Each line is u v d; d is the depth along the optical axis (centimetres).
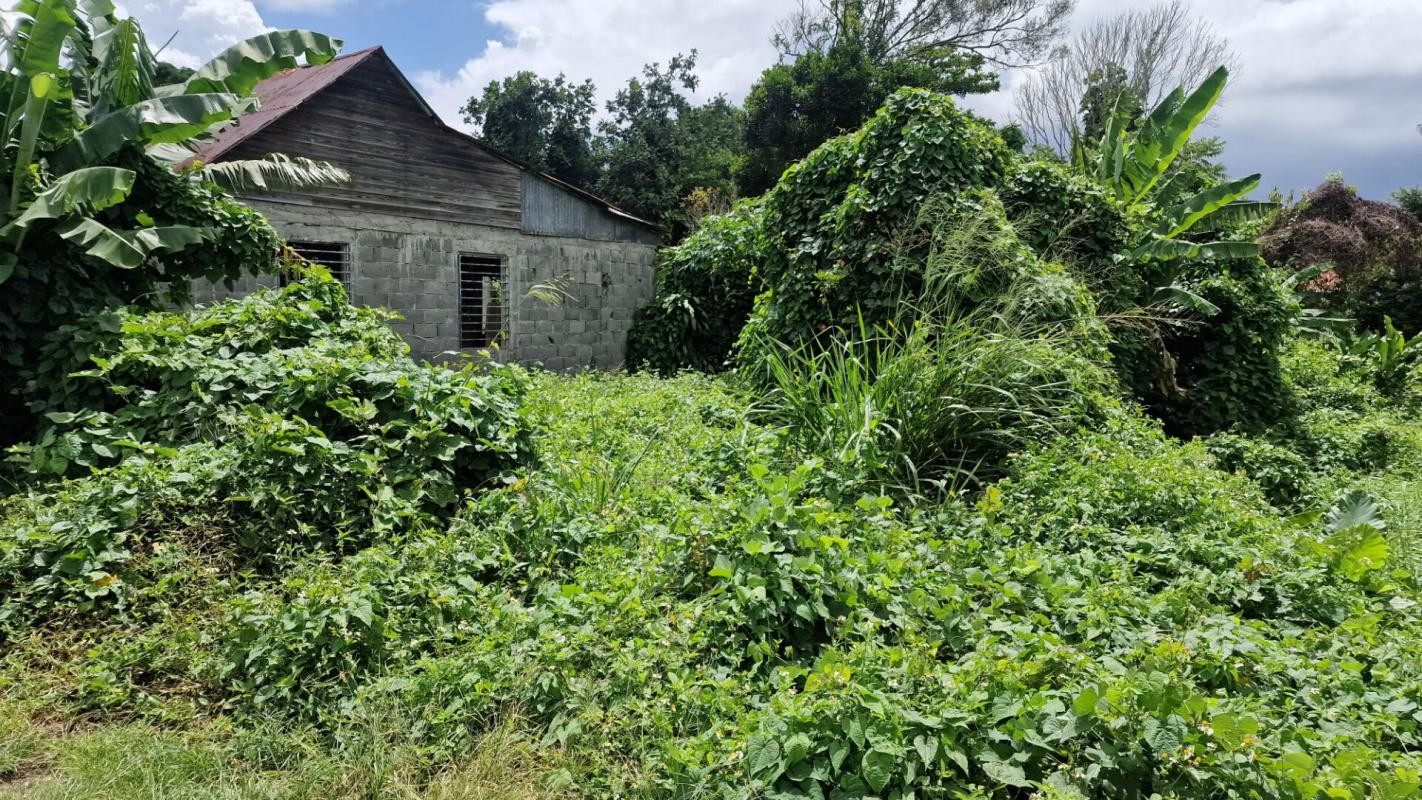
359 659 274
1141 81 2247
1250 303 830
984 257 582
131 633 283
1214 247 774
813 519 321
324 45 676
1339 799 184
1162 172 914
